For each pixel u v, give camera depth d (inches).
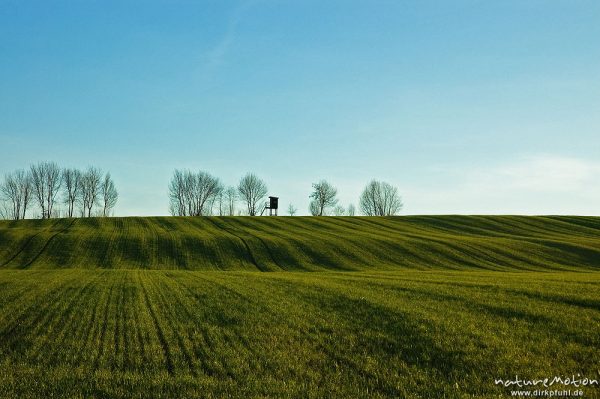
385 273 1836.9
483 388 481.7
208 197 5305.1
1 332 749.3
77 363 577.9
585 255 2628.0
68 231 3201.3
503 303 908.6
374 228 3629.4
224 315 869.8
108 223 3634.4
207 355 604.1
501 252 2687.0
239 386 487.8
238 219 3961.6
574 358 577.6
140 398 454.6
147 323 802.2
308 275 1710.1
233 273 1827.0
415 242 2906.0
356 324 767.7
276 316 850.8
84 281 1466.5
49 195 4692.4
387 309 871.1
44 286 1321.4
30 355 613.0
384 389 484.4
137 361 577.3
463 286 1194.6
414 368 549.0
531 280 1349.7
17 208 4630.9
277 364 566.9
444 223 3885.3
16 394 466.0
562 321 748.0
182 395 459.5
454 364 559.2
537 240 2987.2
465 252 2689.5
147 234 3125.0
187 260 2566.4
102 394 465.7
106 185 4918.8
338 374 526.9
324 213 5575.8
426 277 1547.7
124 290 1242.6
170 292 1198.9
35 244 2817.4
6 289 1254.9
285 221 3909.9
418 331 703.1
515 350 603.8
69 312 917.2
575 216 4153.5
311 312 882.8
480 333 684.1
